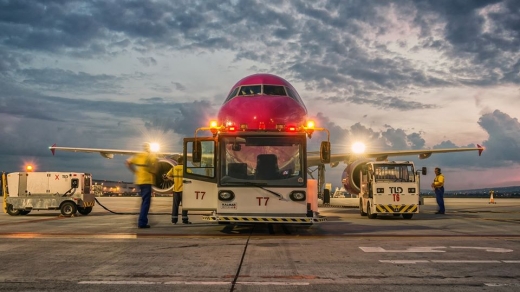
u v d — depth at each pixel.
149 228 12.84
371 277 6.15
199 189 11.48
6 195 17.67
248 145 11.05
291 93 16.27
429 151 22.53
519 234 11.39
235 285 5.70
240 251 8.34
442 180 20.86
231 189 10.86
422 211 23.75
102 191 71.94
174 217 14.52
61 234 10.96
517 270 6.62
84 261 7.25
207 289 5.50
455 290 5.45
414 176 17.06
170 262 7.21
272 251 8.35
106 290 5.41
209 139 11.43
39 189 17.59
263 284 5.75
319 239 10.15
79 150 23.70
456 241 9.80
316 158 21.95
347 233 11.63
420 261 7.33
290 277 6.15
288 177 10.91
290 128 11.12
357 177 20.16
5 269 6.61
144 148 12.98
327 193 22.42
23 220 15.56
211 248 8.70
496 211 23.94
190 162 11.62
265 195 10.84
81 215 18.50
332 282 5.86
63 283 5.76
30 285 5.64
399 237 10.63
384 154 22.50
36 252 8.12
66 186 17.58
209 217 10.73
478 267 6.84
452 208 28.28
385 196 16.84
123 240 9.84
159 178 18.05
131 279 6.00
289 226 13.65
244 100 15.16
